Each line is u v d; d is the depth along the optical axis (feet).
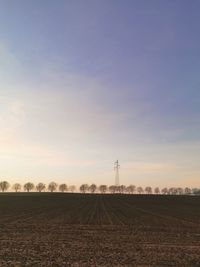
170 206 286.05
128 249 75.97
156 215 182.91
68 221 142.10
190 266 60.64
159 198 442.50
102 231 109.09
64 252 71.41
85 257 66.54
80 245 80.53
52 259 64.49
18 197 422.41
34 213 189.78
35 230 109.60
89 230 111.24
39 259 64.44
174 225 130.00
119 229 115.24
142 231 110.42
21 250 73.41
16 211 206.28
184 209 245.86
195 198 447.83
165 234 103.40
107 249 75.56
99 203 318.65
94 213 192.24
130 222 140.46
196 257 68.03
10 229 111.96
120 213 195.11
